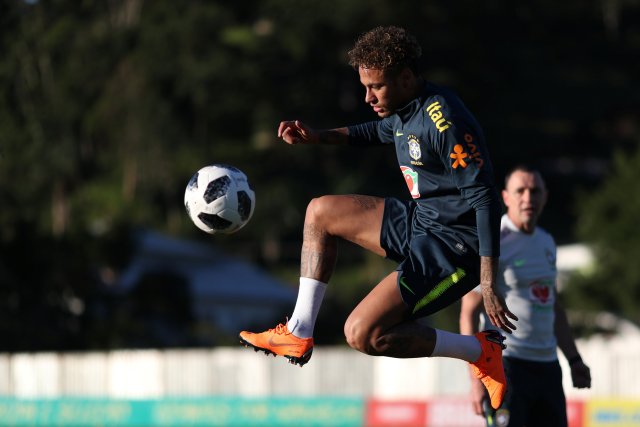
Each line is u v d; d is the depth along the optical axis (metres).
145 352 73.50
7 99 68.31
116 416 68.56
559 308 30.69
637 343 66.94
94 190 197.38
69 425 69.81
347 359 67.00
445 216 21.75
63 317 97.31
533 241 29.61
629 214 123.25
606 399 56.41
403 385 65.00
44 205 115.38
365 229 22.33
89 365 73.81
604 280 118.06
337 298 151.12
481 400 29.41
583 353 62.56
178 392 71.62
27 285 95.00
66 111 132.12
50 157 108.56
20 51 67.38
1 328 91.69
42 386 74.44
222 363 70.56
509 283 29.53
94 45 141.62
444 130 20.94
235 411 65.56
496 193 21.03
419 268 21.48
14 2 65.31
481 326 30.02
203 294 139.12
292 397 64.69
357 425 63.19
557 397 30.00
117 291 113.25
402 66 21.17
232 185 23.22
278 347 22.25
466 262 21.67
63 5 72.88
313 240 22.55
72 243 99.00
